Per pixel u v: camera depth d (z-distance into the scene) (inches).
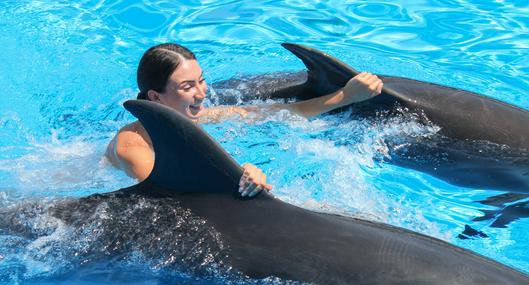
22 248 201.9
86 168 258.4
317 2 440.5
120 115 317.4
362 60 376.2
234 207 195.0
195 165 193.9
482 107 290.4
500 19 419.8
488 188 286.0
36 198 219.3
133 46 388.5
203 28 409.4
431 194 281.9
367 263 181.6
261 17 422.3
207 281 187.8
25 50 374.9
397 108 291.4
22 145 292.5
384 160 293.6
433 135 287.1
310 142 295.4
